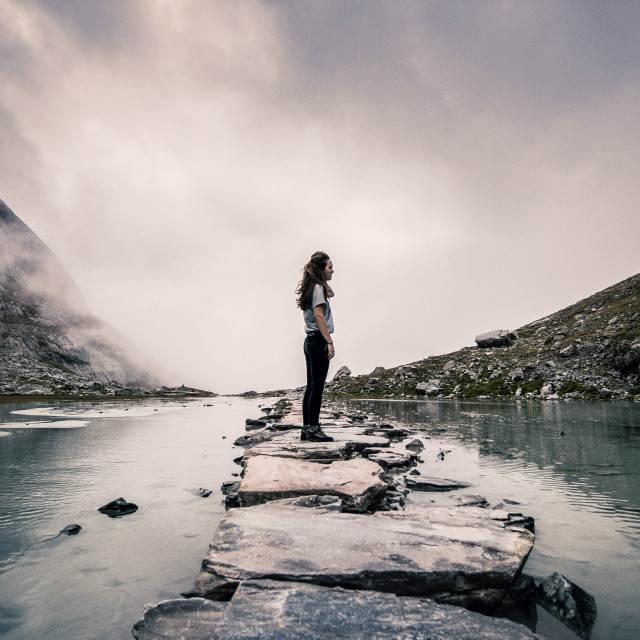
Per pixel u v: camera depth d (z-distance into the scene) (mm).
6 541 2477
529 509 3166
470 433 8844
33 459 5414
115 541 2480
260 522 2463
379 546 2135
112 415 15258
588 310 76500
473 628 1438
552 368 49719
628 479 4227
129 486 3900
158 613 1536
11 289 132625
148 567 2115
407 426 10641
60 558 2223
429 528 2422
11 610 1695
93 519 2904
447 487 3898
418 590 1818
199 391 85000
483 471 4676
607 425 10305
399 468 4988
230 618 1468
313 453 4793
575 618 1662
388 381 68000
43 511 3088
